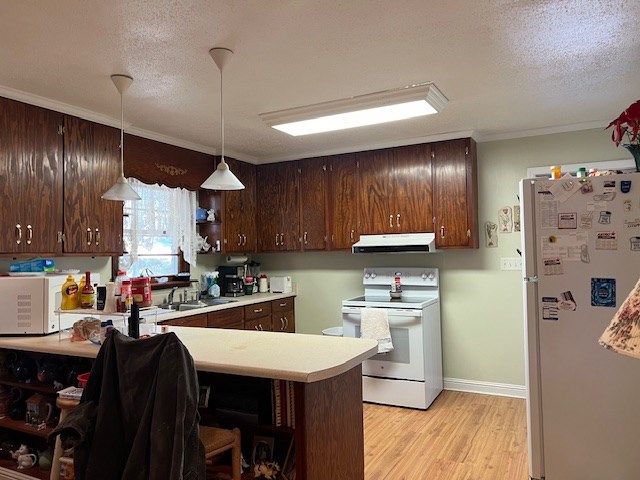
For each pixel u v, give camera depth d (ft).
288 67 8.37
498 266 13.57
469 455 9.71
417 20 6.79
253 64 8.22
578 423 7.75
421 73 8.77
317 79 8.95
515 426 11.20
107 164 11.21
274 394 6.67
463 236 13.17
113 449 5.43
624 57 8.17
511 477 8.76
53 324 8.86
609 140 12.26
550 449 7.91
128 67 8.29
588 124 12.39
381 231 14.25
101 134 11.10
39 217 9.66
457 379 14.10
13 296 8.76
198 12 6.46
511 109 11.09
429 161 13.62
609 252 7.60
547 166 12.91
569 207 7.85
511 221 13.41
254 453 6.90
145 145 12.50
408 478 8.79
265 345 7.30
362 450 7.32
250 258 17.03
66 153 10.26
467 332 13.97
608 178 7.64
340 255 15.93
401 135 13.44
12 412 8.95
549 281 7.94
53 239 9.91
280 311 15.75
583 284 7.75
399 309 12.75
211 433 6.24
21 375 8.87
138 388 5.41
